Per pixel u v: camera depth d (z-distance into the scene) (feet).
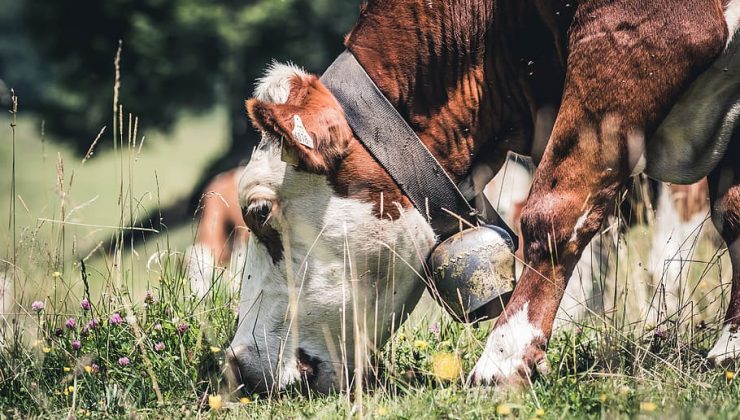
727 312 22.93
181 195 101.04
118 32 107.24
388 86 23.00
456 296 22.57
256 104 20.85
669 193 32.63
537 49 23.16
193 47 103.96
